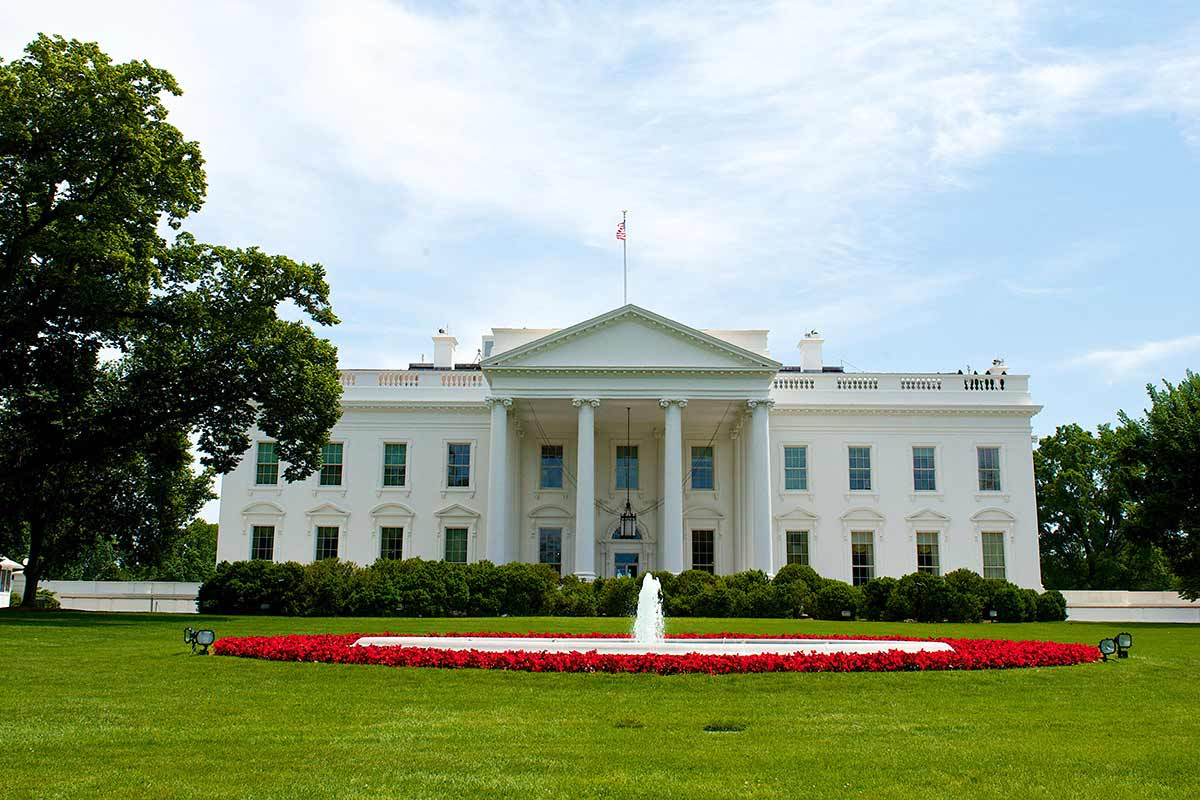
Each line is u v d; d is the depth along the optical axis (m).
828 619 38.06
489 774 9.73
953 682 16.36
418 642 20.73
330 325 36.72
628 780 9.52
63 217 31.30
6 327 30.94
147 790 8.98
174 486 51.06
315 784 9.26
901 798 9.00
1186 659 20.58
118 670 16.97
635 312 47.84
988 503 51.84
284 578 37.97
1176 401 44.75
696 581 40.09
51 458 35.56
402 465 52.09
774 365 46.88
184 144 33.62
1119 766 10.31
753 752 10.88
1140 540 45.88
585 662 16.98
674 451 46.50
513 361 47.31
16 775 9.48
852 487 52.12
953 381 53.22
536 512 52.53
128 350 35.94
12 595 50.38
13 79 29.50
